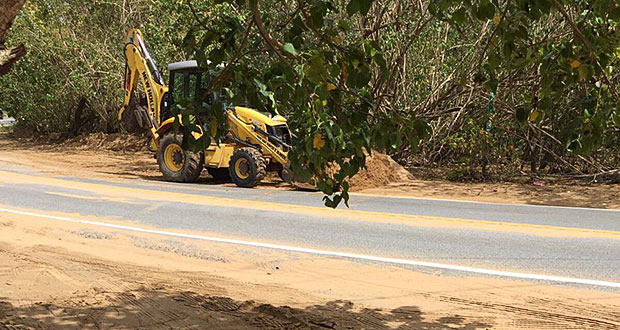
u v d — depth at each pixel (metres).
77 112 32.81
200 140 3.74
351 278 6.73
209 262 7.43
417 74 19.81
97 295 5.63
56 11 29.77
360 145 3.89
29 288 5.83
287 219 10.56
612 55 3.73
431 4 3.37
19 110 34.53
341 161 3.94
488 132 17.97
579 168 18.48
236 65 3.89
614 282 6.62
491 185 16.27
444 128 20.97
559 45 3.72
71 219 10.30
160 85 18.23
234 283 6.38
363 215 11.12
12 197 12.83
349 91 3.76
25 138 35.44
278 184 16.45
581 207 12.77
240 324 4.82
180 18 22.05
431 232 9.50
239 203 12.45
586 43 3.43
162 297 5.60
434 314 5.36
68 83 29.83
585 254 8.02
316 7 3.60
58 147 30.50
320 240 8.80
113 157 25.91
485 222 10.51
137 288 5.95
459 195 14.42
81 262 7.14
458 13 3.43
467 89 19.61
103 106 30.80
